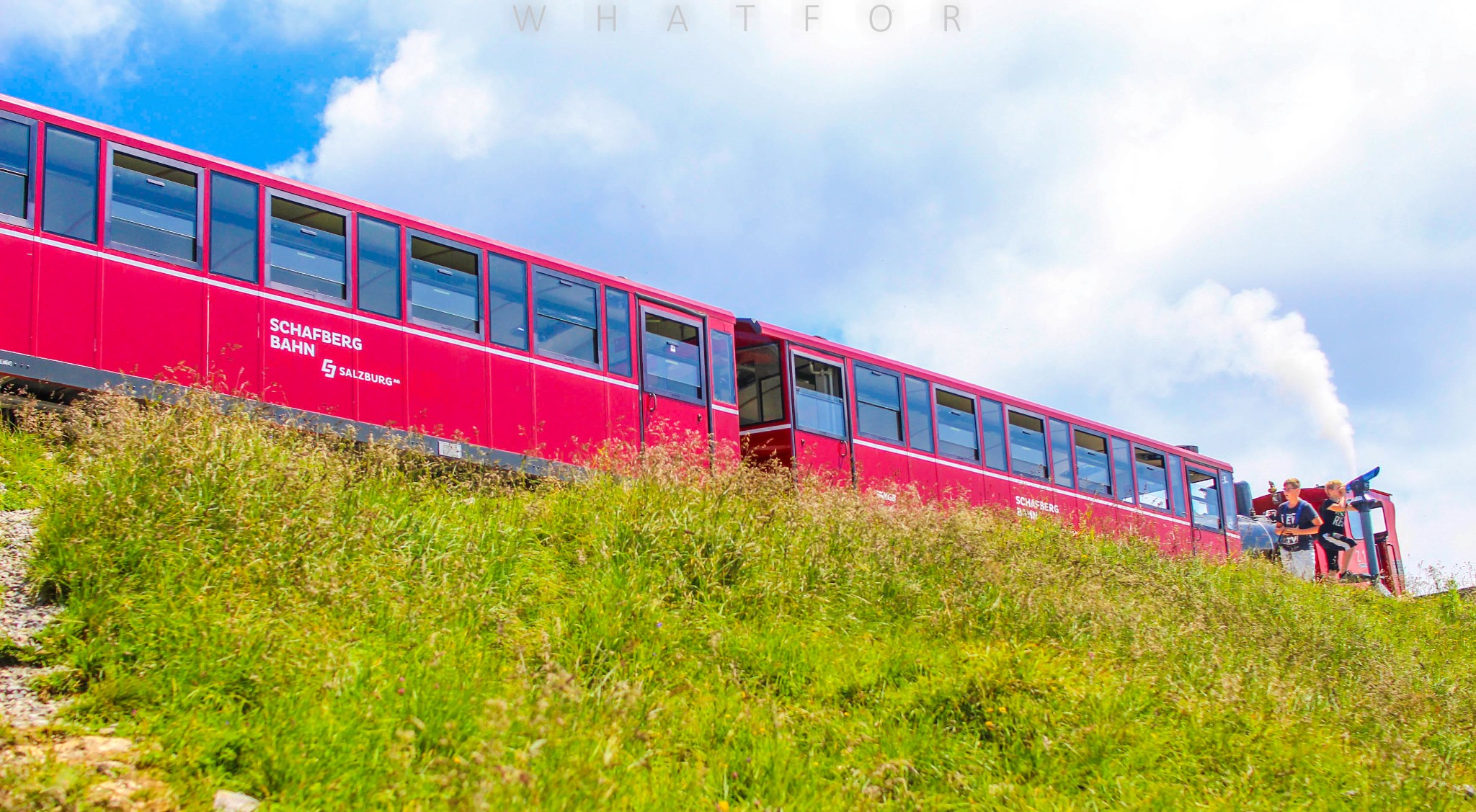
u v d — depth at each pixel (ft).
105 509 25.21
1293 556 77.51
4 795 16.31
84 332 36.09
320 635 22.16
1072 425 79.41
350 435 35.27
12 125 35.83
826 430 62.44
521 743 19.13
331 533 26.99
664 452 40.01
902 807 21.17
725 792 20.17
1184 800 23.39
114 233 37.45
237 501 26.68
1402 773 27.27
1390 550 98.73
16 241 35.22
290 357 40.93
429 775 18.33
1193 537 86.07
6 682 20.36
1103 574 42.11
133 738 19.04
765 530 34.58
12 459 32.32
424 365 44.96
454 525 30.37
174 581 23.56
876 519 39.11
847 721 24.63
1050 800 22.27
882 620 31.99
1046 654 28.81
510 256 49.26
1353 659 40.50
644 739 21.11
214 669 20.84
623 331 53.47
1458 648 54.08
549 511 34.30
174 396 33.78
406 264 45.39
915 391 68.64
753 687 25.80
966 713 25.46
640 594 27.84
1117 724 25.35
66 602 23.35
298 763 18.26
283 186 42.11
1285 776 25.64
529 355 48.88
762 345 62.34
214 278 39.47
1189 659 32.60
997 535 43.73
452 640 23.70
